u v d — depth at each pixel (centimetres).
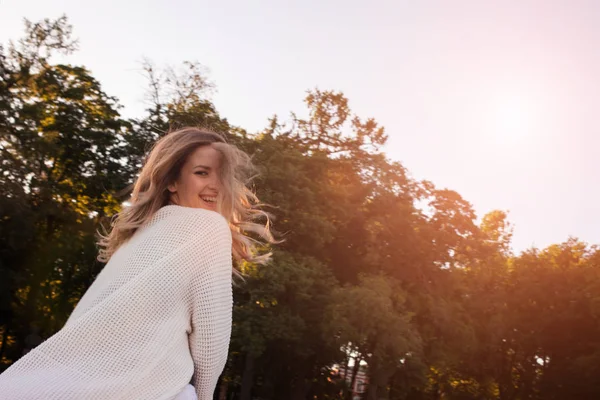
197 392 191
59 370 169
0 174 2978
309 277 2875
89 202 3569
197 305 187
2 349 3788
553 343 4319
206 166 214
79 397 165
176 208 200
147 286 181
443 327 3306
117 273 188
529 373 4488
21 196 2989
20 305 3512
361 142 3659
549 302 4338
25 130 3084
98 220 3497
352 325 2819
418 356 2958
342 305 2806
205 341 187
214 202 215
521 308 4391
